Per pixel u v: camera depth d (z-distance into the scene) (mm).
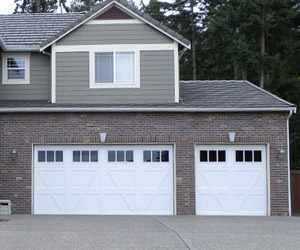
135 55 16297
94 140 15727
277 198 15570
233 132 15695
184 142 15711
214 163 15773
